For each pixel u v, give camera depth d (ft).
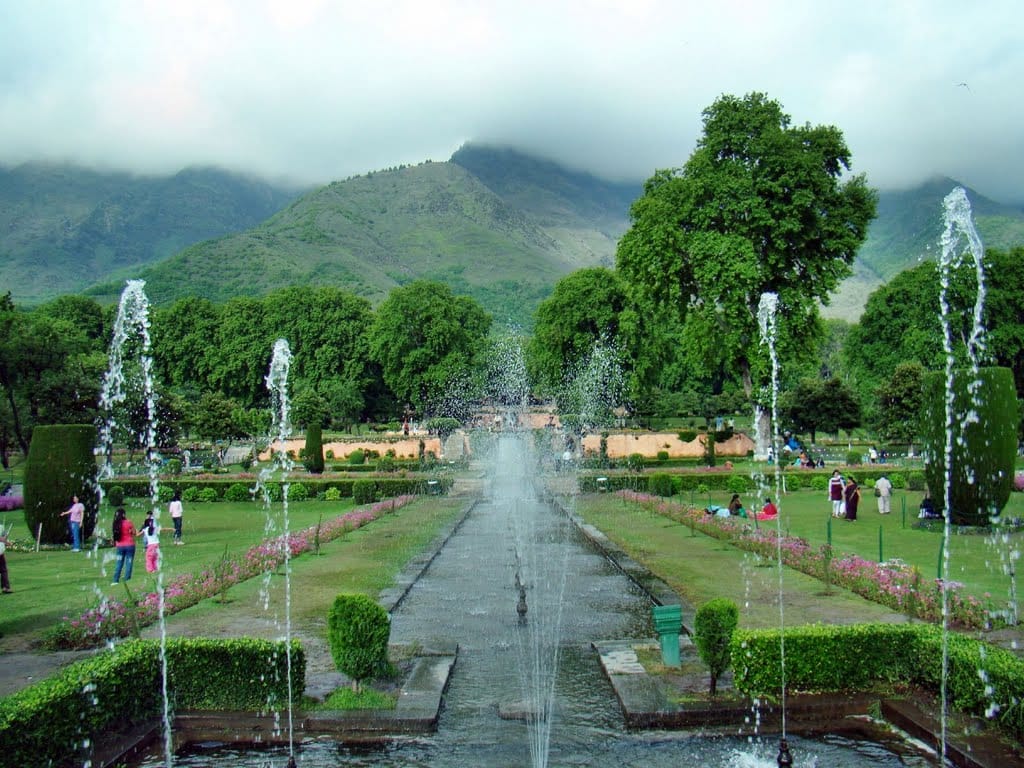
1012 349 171.12
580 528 92.73
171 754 33.60
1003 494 78.18
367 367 278.05
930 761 31.91
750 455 187.11
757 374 136.77
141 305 66.23
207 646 37.01
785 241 131.75
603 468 168.96
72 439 86.12
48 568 71.51
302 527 98.27
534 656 44.62
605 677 41.09
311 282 626.23
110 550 82.99
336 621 37.47
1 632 49.24
